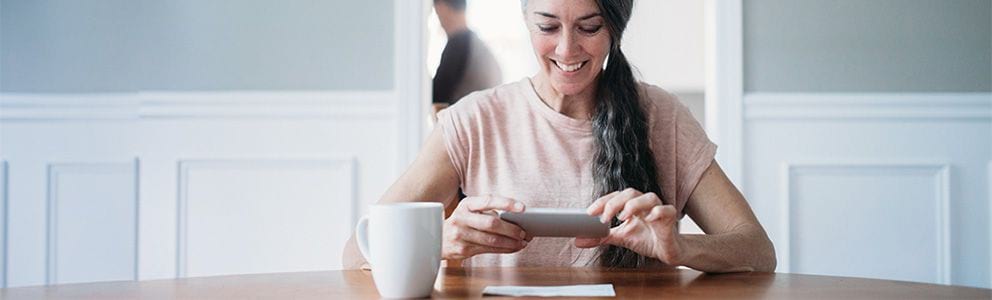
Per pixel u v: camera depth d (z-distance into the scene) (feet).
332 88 8.86
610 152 5.01
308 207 8.80
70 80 8.86
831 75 8.75
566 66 4.91
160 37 8.84
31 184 8.88
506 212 3.96
